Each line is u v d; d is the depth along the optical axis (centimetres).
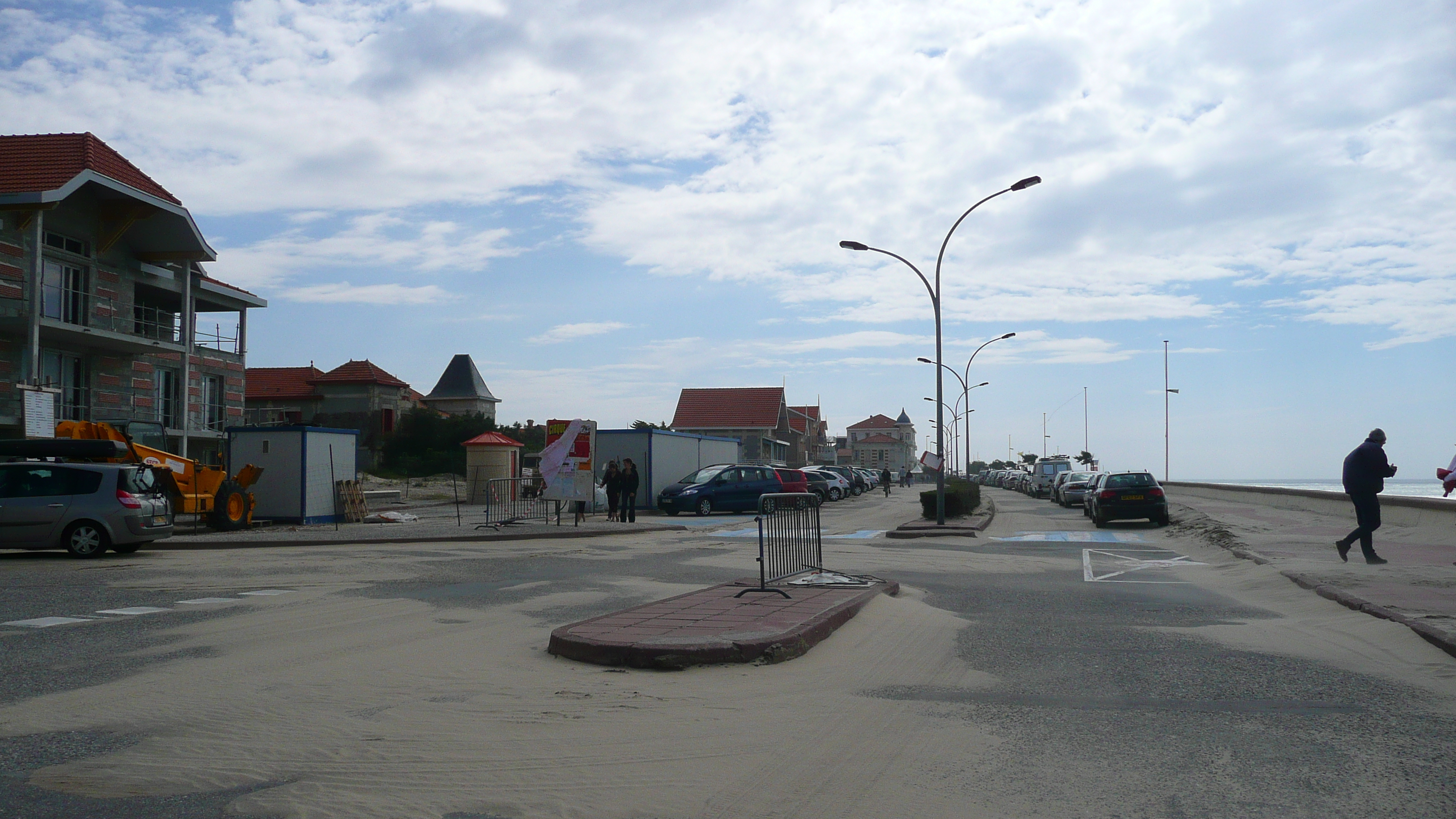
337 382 6425
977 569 1540
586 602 1133
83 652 795
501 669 725
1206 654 786
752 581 1136
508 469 4188
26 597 1161
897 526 2828
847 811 419
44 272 2977
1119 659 765
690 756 498
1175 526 2528
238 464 2689
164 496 1822
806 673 706
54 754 501
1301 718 572
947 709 599
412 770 475
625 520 2773
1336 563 1437
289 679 691
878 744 521
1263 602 1126
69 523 1675
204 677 696
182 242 3344
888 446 16012
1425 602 972
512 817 411
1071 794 440
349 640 860
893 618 963
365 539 2136
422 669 725
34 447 2039
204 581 1352
